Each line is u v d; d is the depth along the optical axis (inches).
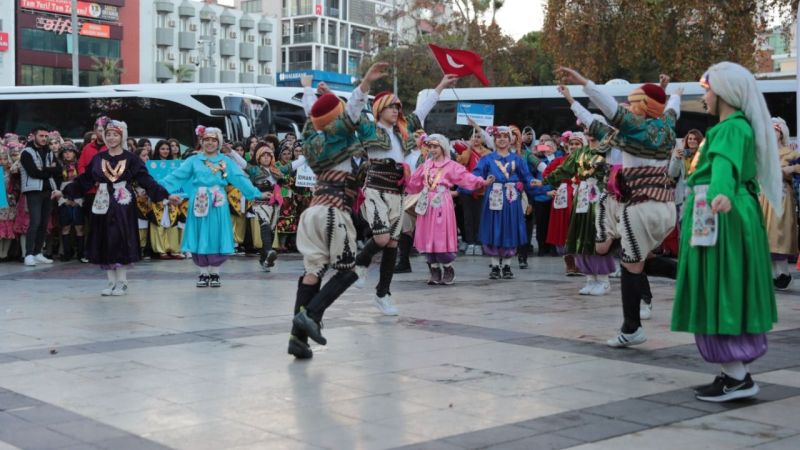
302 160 497.7
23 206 551.5
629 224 265.4
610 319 327.3
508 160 459.2
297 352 253.1
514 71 1750.7
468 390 218.8
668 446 174.6
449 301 375.6
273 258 498.3
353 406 204.1
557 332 299.1
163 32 2613.2
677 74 1097.4
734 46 1068.5
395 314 336.8
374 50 2135.8
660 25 1074.1
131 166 391.9
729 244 202.5
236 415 196.9
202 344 276.4
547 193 533.6
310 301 258.2
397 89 1961.1
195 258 420.8
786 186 414.3
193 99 976.9
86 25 2407.7
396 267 498.3
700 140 522.3
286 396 213.0
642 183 265.4
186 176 417.1
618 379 231.1
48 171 539.2
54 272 497.7
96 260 387.2
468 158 593.0
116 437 181.0
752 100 205.3
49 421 192.7
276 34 3065.9
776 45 2089.1
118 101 992.2
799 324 320.2
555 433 183.2
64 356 258.5
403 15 2034.9
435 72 1924.2
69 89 1017.5
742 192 207.0
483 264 552.7
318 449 172.9
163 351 265.6
